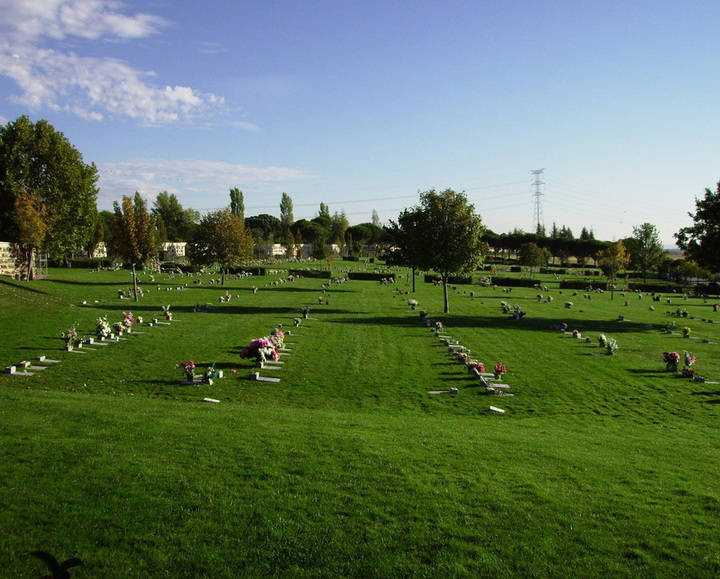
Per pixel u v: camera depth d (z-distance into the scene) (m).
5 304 38.78
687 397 21.55
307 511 9.28
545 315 48.97
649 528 9.27
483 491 10.48
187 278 79.38
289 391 20.94
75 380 21.11
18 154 61.16
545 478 11.46
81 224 67.94
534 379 24.12
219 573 7.53
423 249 47.78
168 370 23.42
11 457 10.89
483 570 7.86
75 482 9.89
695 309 56.91
